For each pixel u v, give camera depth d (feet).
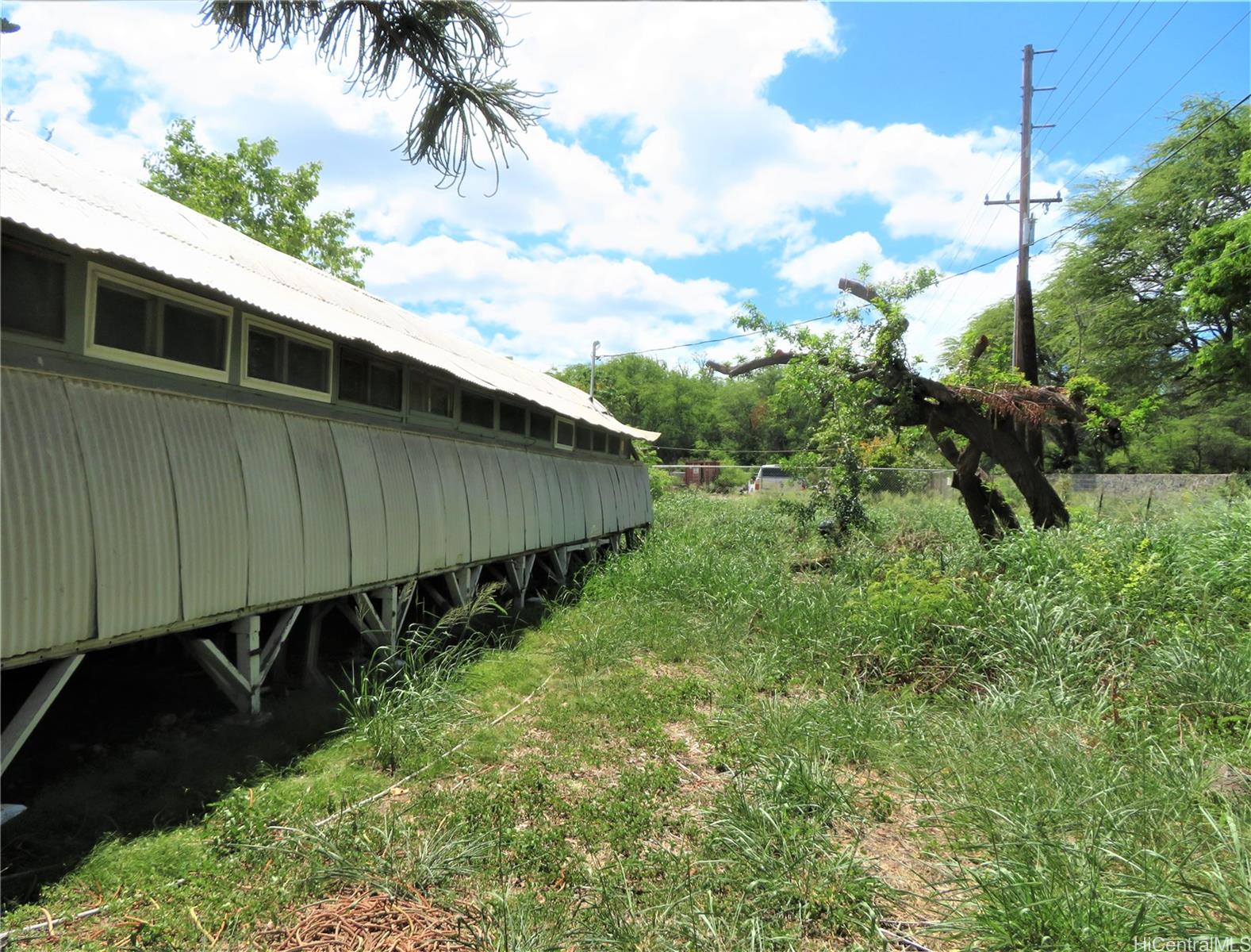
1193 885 8.87
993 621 19.81
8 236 9.77
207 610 12.90
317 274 21.88
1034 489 31.40
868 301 33.58
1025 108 47.62
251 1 7.59
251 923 8.87
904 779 13.55
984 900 9.20
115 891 9.43
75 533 10.46
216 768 12.88
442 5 7.78
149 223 14.25
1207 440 65.77
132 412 11.66
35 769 12.57
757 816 11.51
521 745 15.14
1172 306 66.59
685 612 25.91
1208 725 14.79
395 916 9.07
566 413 27.48
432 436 21.53
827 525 39.50
